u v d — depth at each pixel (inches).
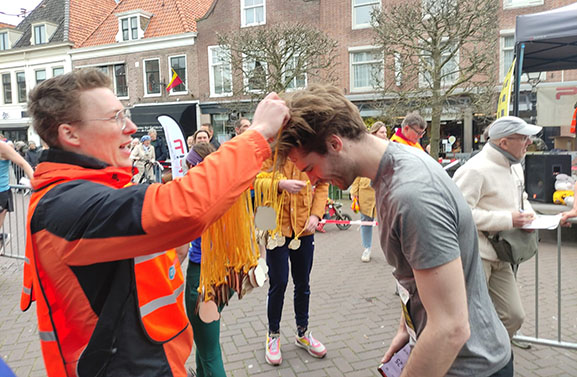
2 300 171.5
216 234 63.7
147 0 876.0
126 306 46.1
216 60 770.8
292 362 118.9
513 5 591.5
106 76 47.8
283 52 573.3
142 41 821.2
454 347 45.1
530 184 269.4
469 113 536.7
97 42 883.4
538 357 119.1
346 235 291.3
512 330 104.0
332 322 145.8
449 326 44.8
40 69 948.0
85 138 46.0
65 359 45.6
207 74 778.8
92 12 997.2
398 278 55.0
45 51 935.0
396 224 47.2
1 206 216.8
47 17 973.8
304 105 49.4
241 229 62.2
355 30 660.7
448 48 490.6
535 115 468.1
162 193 40.8
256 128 45.8
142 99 837.8
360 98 654.5
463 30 447.5
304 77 598.9
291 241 111.5
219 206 41.3
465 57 509.4
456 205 48.4
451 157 474.9
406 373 48.7
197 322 86.4
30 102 45.9
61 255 42.8
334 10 670.5
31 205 45.4
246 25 732.7
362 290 178.1
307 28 570.3
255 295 172.1
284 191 105.2
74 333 45.6
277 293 115.0
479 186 100.2
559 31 243.9
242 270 62.7
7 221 308.3
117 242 40.6
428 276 45.2
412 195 45.6
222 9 750.5
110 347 45.4
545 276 189.3
